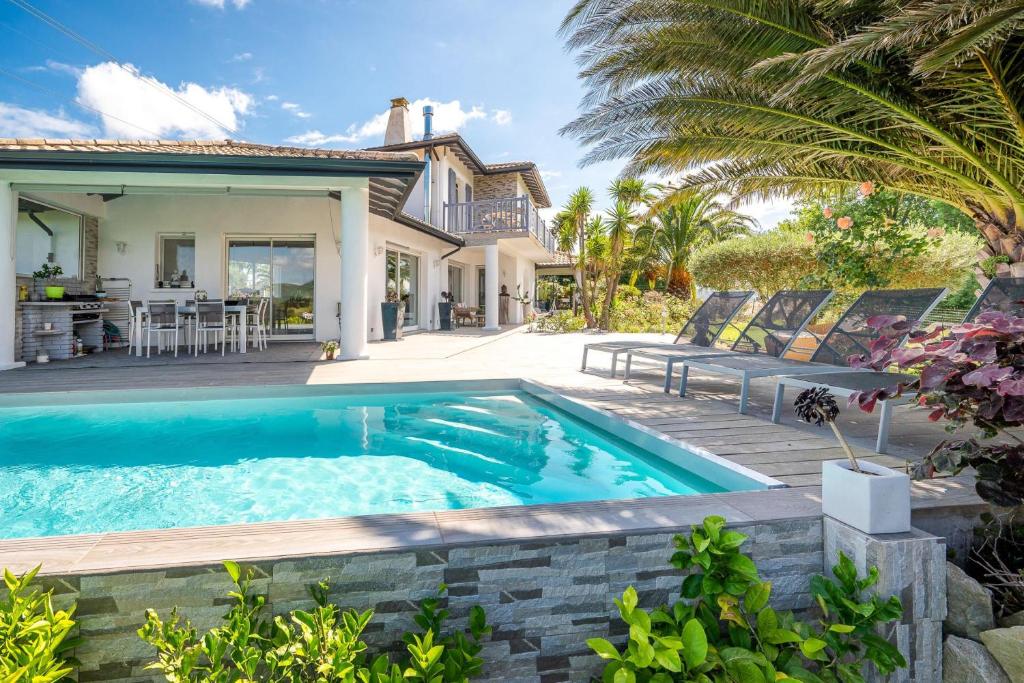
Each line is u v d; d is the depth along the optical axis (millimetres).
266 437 4570
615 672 1681
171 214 11297
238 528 1935
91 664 1650
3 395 5281
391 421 5074
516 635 1882
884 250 8312
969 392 1759
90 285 10727
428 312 15125
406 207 15891
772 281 11773
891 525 1955
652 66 5508
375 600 1789
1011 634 1759
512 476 3650
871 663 1904
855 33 4453
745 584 1854
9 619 1447
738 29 4727
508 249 18953
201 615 1687
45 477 3617
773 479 2727
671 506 2213
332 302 11781
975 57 4027
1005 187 4812
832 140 5637
